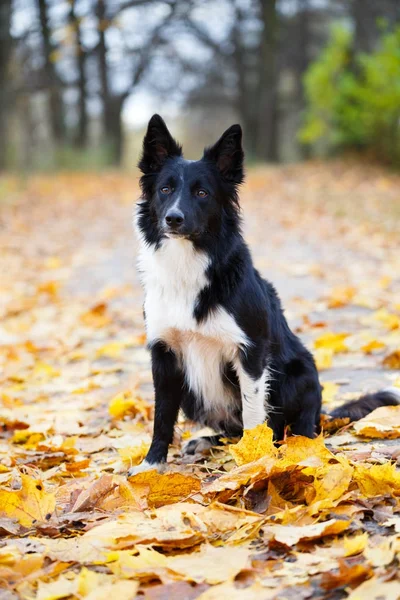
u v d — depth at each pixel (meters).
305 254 13.91
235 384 5.14
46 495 3.98
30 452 5.24
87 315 9.82
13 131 48.09
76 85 39.12
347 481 3.78
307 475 4.03
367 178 25.19
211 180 5.11
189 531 3.56
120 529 3.62
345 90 27.95
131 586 3.07
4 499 3.94
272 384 5.21
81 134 42.34
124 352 8.36
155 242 5.04
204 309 4.82
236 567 3.18
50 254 15.70
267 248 14.90
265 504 3.91
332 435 5.32
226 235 5.05
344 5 40.53
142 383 7.11
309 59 44.50
